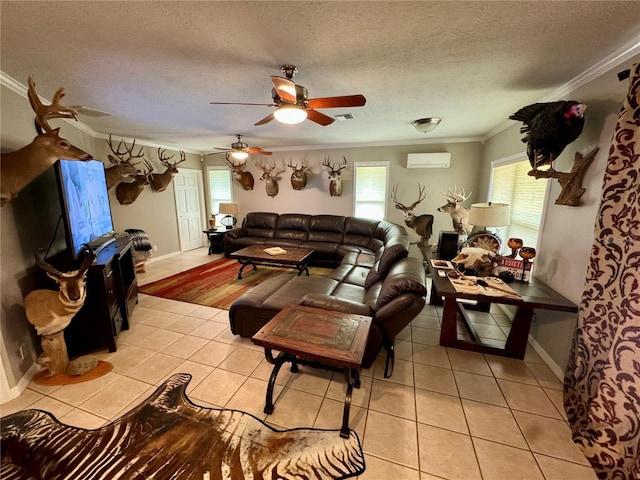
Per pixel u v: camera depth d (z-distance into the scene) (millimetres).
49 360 2150
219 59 1919
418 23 1507
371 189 5777
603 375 1586
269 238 6074
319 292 2924
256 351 2594
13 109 2215
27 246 2270
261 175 6555
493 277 2672
